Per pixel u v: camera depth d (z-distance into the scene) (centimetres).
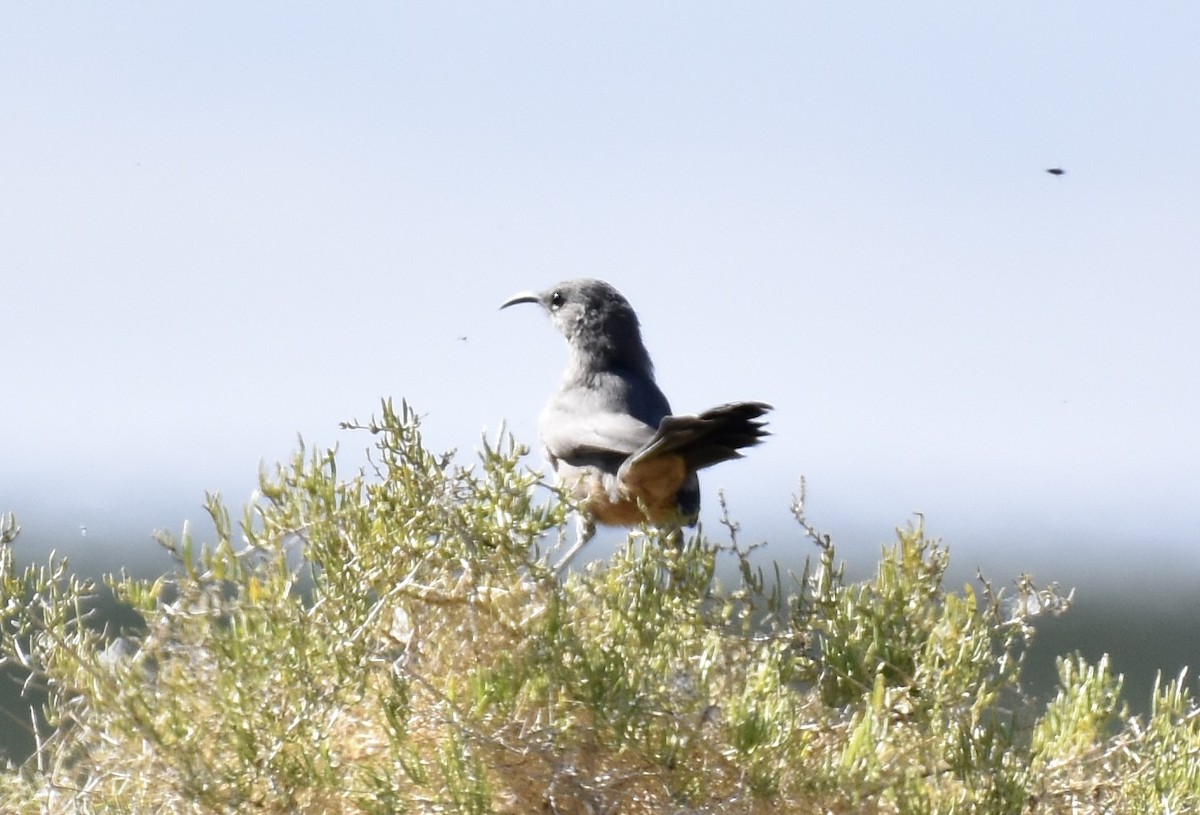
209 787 581
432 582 678
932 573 719
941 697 660
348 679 614
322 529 668
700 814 588
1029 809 643
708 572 686
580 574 717
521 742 598
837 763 614
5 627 655
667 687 620
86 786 614
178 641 626
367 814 581
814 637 704
